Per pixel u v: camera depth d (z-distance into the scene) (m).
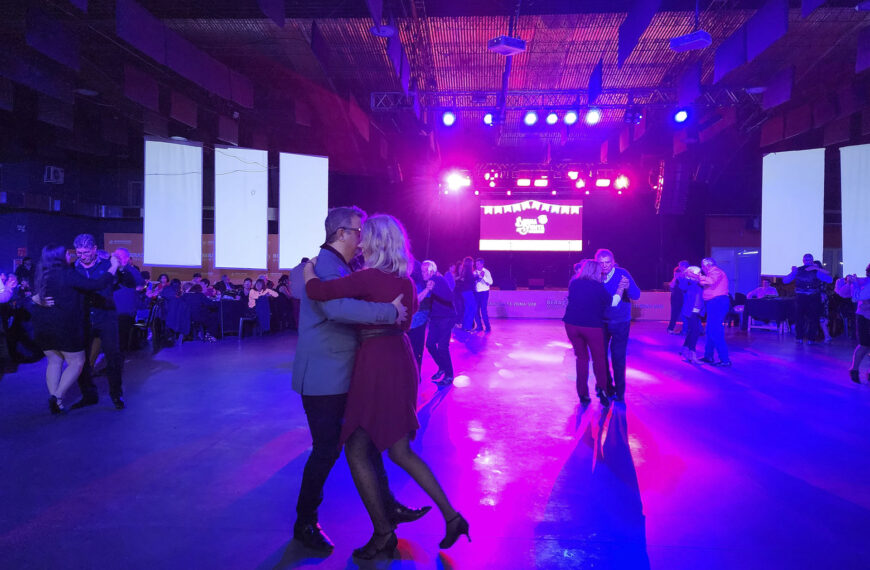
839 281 10.88
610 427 4.70
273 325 12.60
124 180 20.92
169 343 10.34
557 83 12.74
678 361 8.39
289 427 4.68
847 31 9.38
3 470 3.62
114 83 11.60
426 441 4.29
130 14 7.18
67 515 2.94
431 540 2.69
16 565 2.43
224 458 3.88
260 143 15.10
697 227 20.48
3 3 8.05
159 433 4.48
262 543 2.65
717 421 4.91
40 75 8.98
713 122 13.73
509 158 19.69
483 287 12.72
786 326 13.60
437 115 14.76
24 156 18.48
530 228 20.83
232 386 6.38
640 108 13.54
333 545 2.61
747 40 8.27
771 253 15.56
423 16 9.27
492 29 9.81
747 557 2.52
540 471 3.62
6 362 7.51
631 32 8.73
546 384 6.55
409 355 2.58
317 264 2.52
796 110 12.75
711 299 8.00
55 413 5.02
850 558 2.52
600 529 2.79
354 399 2.46
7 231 18.59
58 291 4.85
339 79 12.05
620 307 5.62
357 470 2.49
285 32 9.70
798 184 15.23
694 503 3.11
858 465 3.76
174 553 2.54
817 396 5.94
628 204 20.97
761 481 3.46
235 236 14.47
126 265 6.62
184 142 14.29
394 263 2.53
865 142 15.45
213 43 10.10
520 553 2.55
